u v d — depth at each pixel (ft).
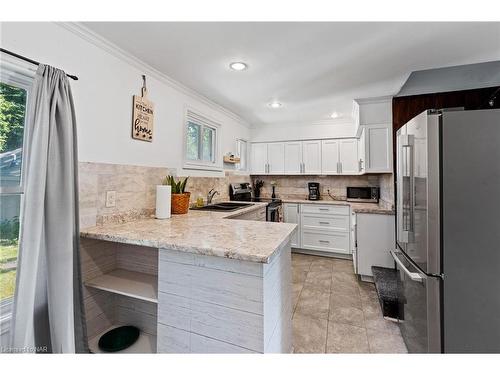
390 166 9.34
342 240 12.22
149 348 4.93
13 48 3.99
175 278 4.03
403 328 5.84
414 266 5.15
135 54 6.08
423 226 4.66
